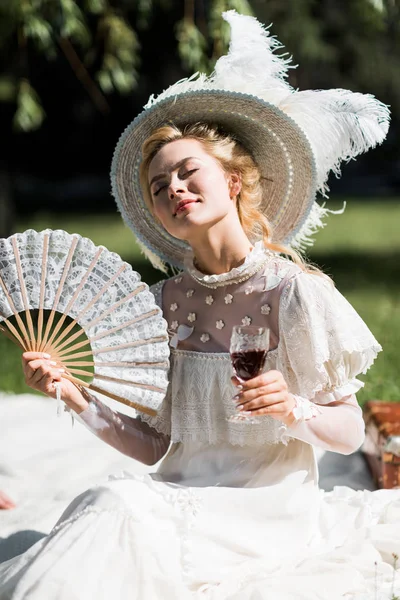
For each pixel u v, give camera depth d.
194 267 5.12
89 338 4.82
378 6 12.66
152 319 4.81
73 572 4.17
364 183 48.97
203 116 5.27
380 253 24.55
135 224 5.66
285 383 4.49
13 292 4.77
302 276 4.85
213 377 4.90
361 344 4.81
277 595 4.31
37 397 9.83
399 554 4.82
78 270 4.81
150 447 5.25
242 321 4.93
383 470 6.50
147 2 15.16
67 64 28.14
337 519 5.18
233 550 4.60
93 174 44.44
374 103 5.25
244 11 11.69
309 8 18.14
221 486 4.82
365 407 7.54
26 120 13.95
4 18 13.42
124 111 33.06
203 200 4.88
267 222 5.30
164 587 4.27
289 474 4.84
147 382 4.82
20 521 6.24
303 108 5.27
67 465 7.48
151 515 4.50
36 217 37.16
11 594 4.20
